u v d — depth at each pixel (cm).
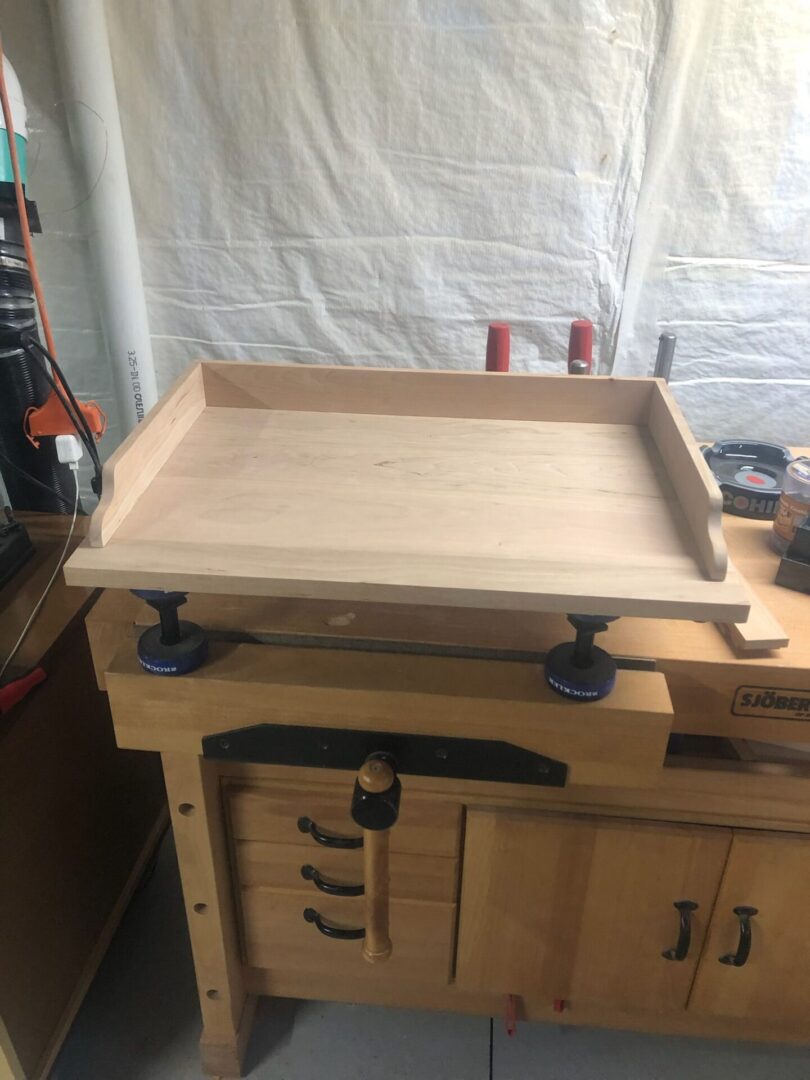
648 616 62
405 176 115
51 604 106
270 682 76
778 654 81
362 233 119
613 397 90
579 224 116
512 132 111
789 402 128
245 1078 112
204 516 71
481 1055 115
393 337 126
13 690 93
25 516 124
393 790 74
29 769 98
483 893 95
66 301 125
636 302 122
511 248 119
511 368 128
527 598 61
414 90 109
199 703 78
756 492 105
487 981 103
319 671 78
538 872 92
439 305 123
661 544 68
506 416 92
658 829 88
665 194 114
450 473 80
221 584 63
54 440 117
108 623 84
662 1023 113
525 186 114
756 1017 103
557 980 102
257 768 91
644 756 77
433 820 91
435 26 105
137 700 78
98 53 107
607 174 113
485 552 66
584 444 87
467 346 126
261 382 92
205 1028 109
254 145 114
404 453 84
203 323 127
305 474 79
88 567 63
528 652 80
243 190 117
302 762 82
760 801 86
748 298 121
